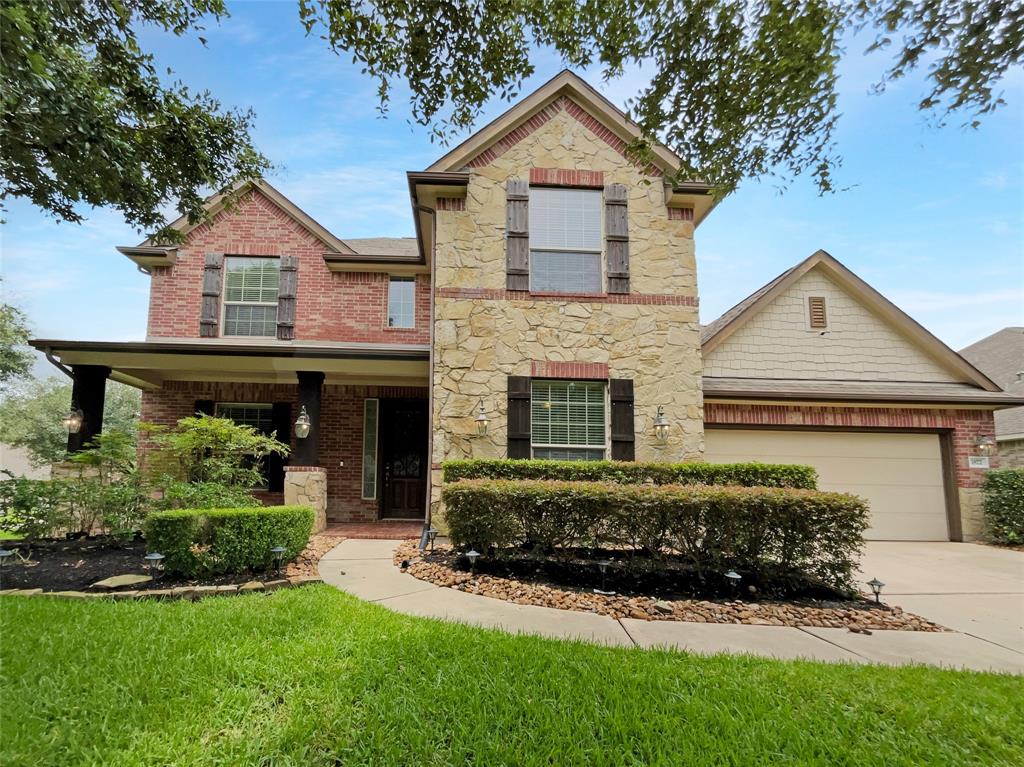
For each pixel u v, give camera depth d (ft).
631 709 8.96
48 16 15.75
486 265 29.30
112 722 8.22
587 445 28.53
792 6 13.07
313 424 30.14
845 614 15.43
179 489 21.21
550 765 7.51
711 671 10.59
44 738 7.70
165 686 9.30
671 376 29.07
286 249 39.29
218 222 39.01
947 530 32.78
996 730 8.63
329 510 35.96
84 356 28.68
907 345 35.99
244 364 29.96
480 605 15.35
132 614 13.08
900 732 8.54
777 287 35.70
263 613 13.33
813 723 8.73
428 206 30.68
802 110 14.80
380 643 11.37
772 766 7.59
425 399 37.73
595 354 28.96
